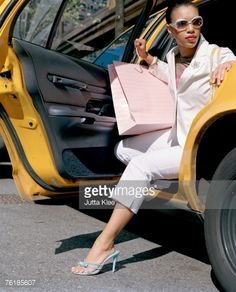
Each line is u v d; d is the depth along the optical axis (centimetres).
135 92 339
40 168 348
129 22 467
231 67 279
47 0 362
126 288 296
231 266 276
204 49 301
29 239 374
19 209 452
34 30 366
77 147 358
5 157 517
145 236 396
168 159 301
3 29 340
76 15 403
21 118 349
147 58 348
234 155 269
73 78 368
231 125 282
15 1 339
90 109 378
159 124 330
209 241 283
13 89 343
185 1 306
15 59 344
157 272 323
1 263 328
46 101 348
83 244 365
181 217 322
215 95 280
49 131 345
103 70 401
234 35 444
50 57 360
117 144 366
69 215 438
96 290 292
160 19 430
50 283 300
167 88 346
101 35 436
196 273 323
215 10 415
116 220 306
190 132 285
